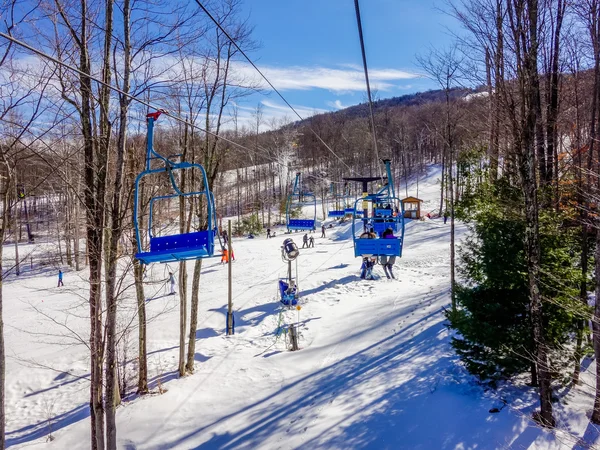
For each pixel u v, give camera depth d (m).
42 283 26.48
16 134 6.21
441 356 9.74
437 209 45.38
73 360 13.34
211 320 16.28
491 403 7.27
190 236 4.93
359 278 20.38
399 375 9.30
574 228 7.93
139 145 10.02
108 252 7.26
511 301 7.31
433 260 22.95
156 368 12.51
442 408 7.51
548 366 6.13
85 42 6.27
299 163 70.44
